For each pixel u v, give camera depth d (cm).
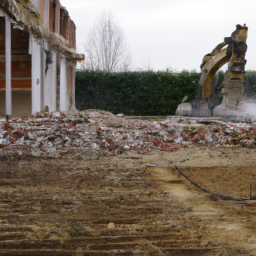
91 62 4397
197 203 623
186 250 428
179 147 1191
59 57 2277
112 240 458
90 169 885
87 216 541
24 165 909
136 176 834
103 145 1142
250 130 1349
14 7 1412
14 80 2077
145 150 1127
